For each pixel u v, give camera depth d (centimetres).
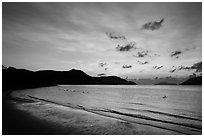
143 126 1031
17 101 2105
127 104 2905
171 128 1125
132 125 1044
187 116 1783
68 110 1548
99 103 2889
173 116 1755
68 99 3319
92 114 1373
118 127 990
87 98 3825
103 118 1221
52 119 1109
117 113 1780
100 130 920
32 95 3600
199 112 2130
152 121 1362
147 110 2209
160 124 1251
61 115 1276
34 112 1341
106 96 4753
